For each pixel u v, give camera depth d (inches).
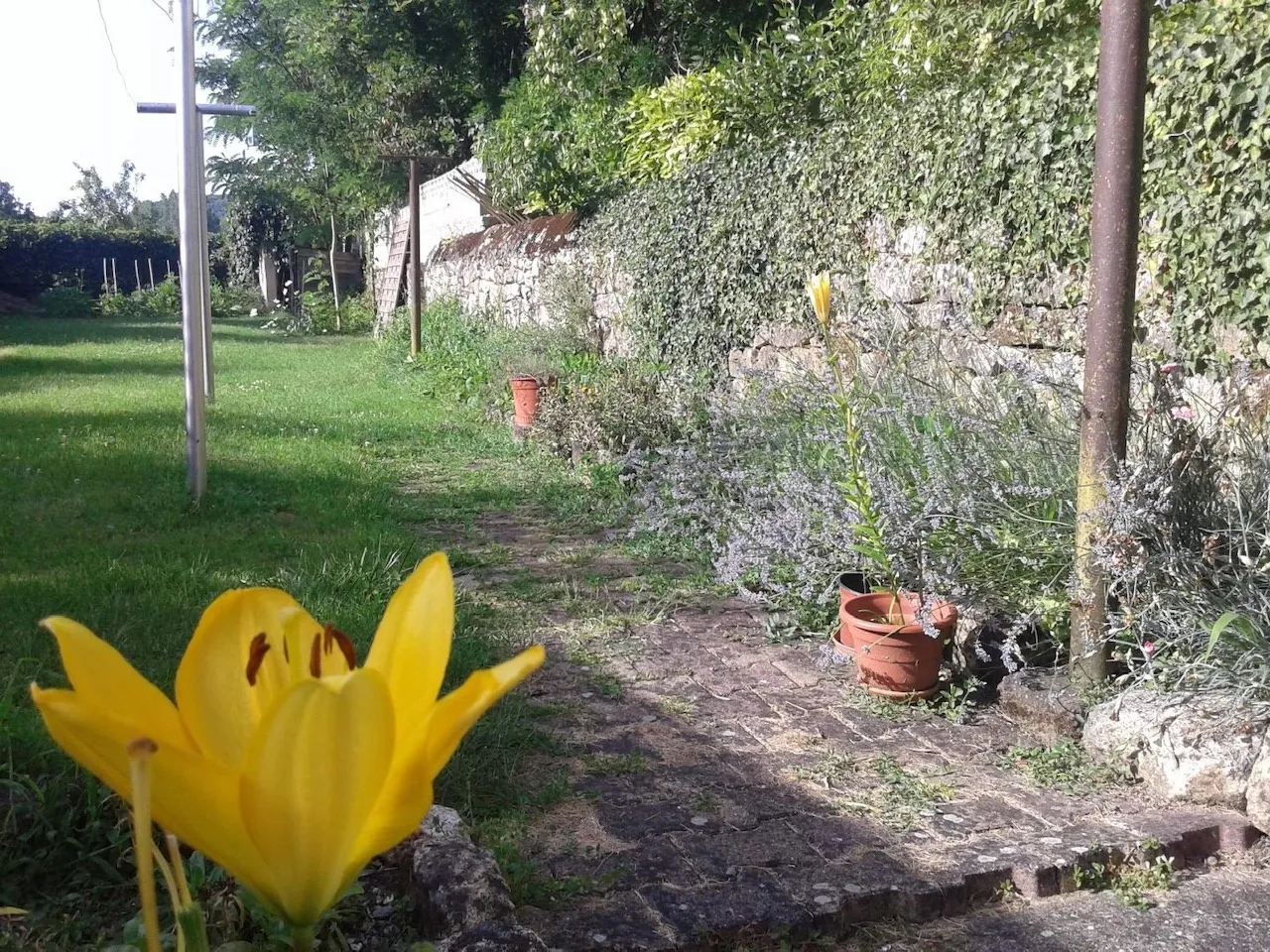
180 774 26.4
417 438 392.5
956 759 140.3
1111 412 146.8
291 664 30.2
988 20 293.3
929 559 169.0
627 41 562.9
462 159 900.0
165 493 273.6
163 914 90.8
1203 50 168.6
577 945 95.5
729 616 199.2
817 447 214.2
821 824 120.3
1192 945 101.9
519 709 145.0
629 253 396.5
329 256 1128.2
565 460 345.7
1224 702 132.0
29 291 1322.6
